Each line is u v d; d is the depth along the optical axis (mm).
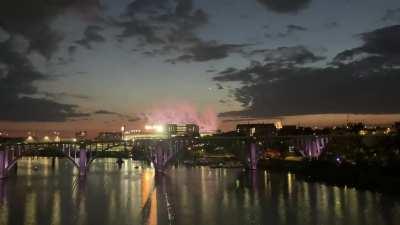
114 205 113188
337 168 160250
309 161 189875
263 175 184625
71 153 193125
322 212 99688
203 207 109062
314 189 135250
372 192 125312
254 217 96188
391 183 130125
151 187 148750
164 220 94438
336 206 106125
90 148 198750
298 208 105188
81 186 152125
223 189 141500
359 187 135625
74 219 96250
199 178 177375
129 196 128375
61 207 110500
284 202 113875
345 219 92312
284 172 193500
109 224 91375
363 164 156750
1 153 175250
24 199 122875
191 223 91312
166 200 120375
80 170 190875
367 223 88625
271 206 108688
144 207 109875
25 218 97562
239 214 99688
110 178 180625
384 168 142875
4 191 139000
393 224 87625
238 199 120562
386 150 176375
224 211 103438
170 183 159875
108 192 137000
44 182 164500
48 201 119562
